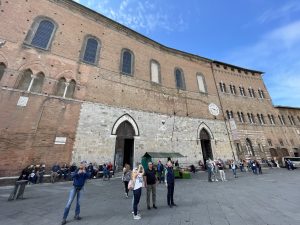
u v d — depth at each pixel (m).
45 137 15.33
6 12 16.70
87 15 22.77
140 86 23.70
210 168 16.19
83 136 17.28
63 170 15.02
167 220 6.18
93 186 13.15
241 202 8.53
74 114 17.50
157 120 23.22
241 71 37.53
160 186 13.77
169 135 23.38
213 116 28.98
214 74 33.75
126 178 10.24
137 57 25.47
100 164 17.36
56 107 16.72
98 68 20.92
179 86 28.25
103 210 7.49
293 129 35.78
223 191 11.23
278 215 6.58
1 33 15.81
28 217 6.62
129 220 6.24
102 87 20.38
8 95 14.65
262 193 10.48
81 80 19.17
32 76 16.33
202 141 27.94
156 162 20.73
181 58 31.33
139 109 22.27
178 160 22.73
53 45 18.62
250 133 31.08
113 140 18.92
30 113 15.18
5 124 13.84
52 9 19.97
